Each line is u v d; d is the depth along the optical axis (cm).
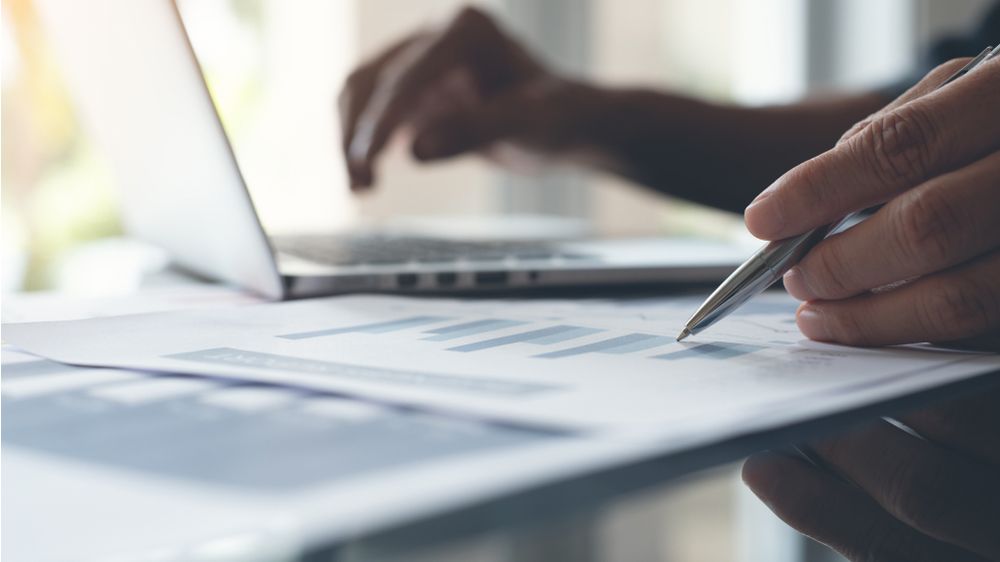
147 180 58
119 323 38
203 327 37
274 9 138
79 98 69
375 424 21
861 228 33
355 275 47
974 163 33
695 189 97
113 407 23
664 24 169
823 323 34
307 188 141
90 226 121
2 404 24
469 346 32
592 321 39
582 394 24
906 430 23
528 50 101
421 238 74
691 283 53
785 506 18
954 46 115
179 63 38
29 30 115
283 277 46
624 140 96
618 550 15
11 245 117
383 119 87
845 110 95
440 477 17
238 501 16
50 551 14
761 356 31
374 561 14
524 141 97
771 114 96
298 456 18
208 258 55
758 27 178
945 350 33
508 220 125
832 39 179
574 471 18
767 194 33
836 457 21
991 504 18
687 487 18
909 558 16
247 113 138
